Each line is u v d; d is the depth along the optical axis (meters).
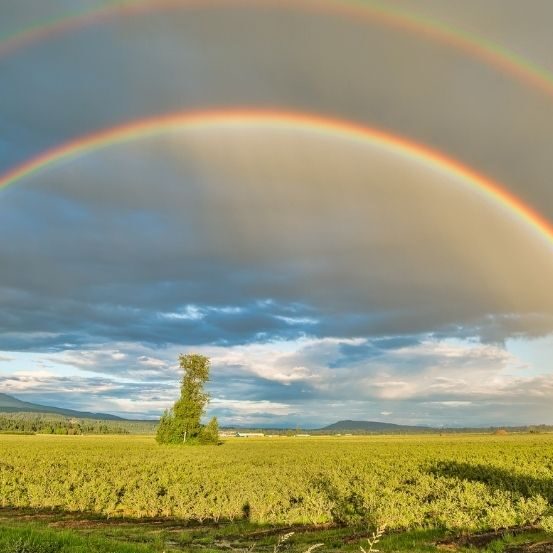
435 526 20.94
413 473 42.56
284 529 21.31
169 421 101.19
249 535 20.31
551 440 136.00
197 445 100.19
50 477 37.09
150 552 14.04
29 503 27.34
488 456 66.44
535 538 19.00
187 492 28.45
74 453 69.12
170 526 22.19
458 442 121.62
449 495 27.78
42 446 88.81
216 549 17.56
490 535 19.61
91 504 26.77
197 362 102.06
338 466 49.25
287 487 30.81
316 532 20.66
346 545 18.17
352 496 28.66
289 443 118.75
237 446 100.06
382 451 80.19
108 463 52.00
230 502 24.91
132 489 31.20
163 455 66.50
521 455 68.56
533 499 26.17
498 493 27.91
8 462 52.09
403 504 23.97
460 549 17.39
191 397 101.94
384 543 18.25
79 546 13.58
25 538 13.48
